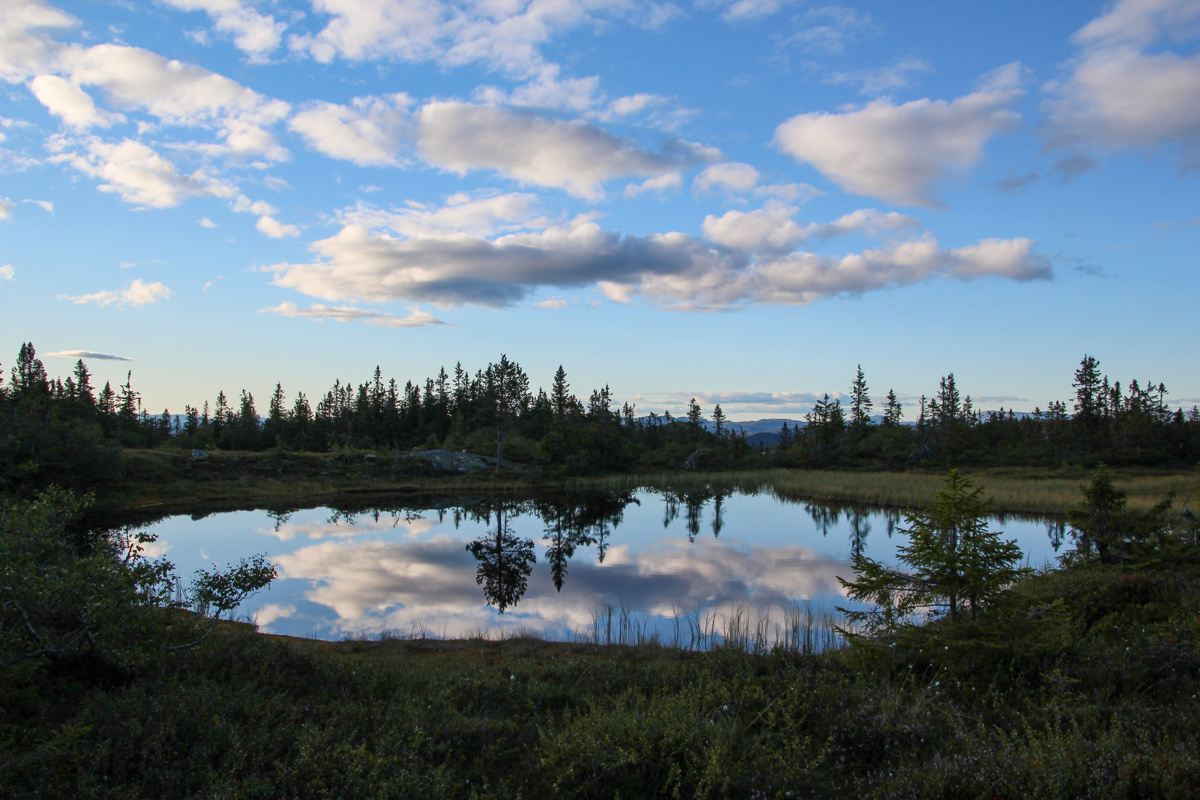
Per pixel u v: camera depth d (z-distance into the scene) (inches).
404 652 480.7
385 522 1432.1
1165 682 266.1
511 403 3631.9
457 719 272.1
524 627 593.0
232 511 1561.3
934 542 328.5
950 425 3344.0
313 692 307.7
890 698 268.2
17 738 218.7
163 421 3705.7
